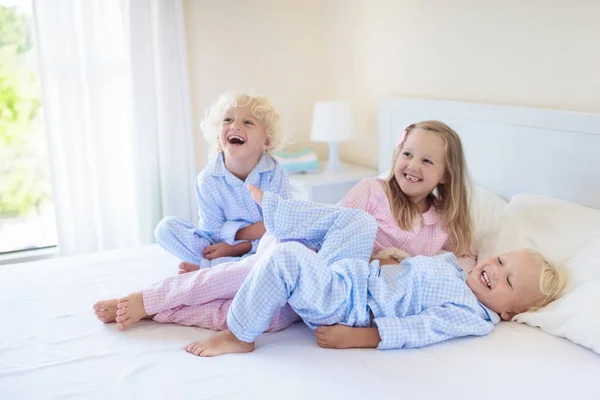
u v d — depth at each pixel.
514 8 2.29
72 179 2.80
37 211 3.28
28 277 2.08
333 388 1.40
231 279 1.80
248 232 2.22
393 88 2.95
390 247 2.05
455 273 1.81
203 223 2.29
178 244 2.18
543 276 1.73
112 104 2.85
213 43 3.07
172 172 3.00
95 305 1.76
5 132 3.17
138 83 2.83
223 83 3.13
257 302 1.57
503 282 1.76
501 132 2.32
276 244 1.90
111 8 2.78
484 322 1.67
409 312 1.71
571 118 2.06
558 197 2.15
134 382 1.43
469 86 2.53
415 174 2.04
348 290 1.66
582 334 1.58
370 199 2.12
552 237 1.94
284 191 2.31
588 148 2.02
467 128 2.46
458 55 2.56
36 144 3.22
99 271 2.13
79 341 1.65
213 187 2.24
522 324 1.75
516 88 2.33
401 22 2.83
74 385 1.43
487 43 2.42
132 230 3.02
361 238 1.81
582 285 1.69
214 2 3.03
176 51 2.91
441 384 1.41
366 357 1.56
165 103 2.92
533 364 1.51
